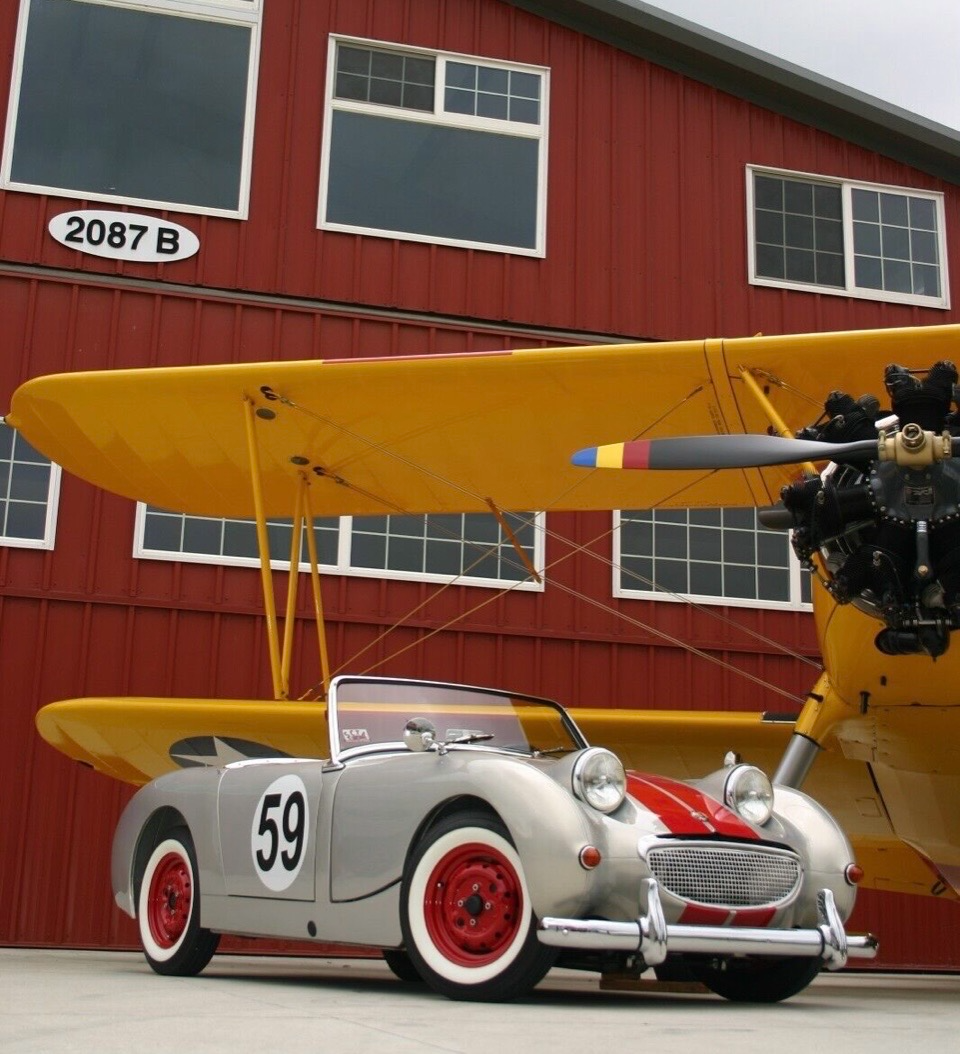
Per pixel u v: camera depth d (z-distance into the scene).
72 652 9.45
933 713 5.69
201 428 7.43
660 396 6.64
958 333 5.84
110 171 10.41
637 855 3.54
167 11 10.83
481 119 11.26
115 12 10.77
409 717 4.63
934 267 12.13
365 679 4.65
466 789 3.69
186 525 9.91
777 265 11.71
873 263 11.98
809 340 6.03
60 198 10.22
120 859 5.12
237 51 10.90
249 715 6.73
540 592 10.42
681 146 11.67
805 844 3.98
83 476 8.18
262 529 7.09
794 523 5.05
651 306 11.21
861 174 12.12
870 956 3.85
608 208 11.34
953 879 7.22
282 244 10.54
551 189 11.26
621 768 3.73
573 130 11.45
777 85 11.87
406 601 10.16
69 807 9.19
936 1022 3.54
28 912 8.95
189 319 10.22
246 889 4.45
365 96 11.07
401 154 11.03
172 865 4.98
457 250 10.89
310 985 4.48
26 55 10.50
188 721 6.95
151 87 10.67
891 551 4.75
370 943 3.90
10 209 10.11
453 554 10.38
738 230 11.61
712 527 10.96
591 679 10.34
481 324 10.79
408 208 10.93
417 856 3.77
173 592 9.74
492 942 3.59
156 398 7.09
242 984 4.41
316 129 10.86
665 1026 3.02
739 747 7.31
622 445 5.31
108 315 10.07
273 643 7.16
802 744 6.25
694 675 10.58
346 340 10.47
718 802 3.97
